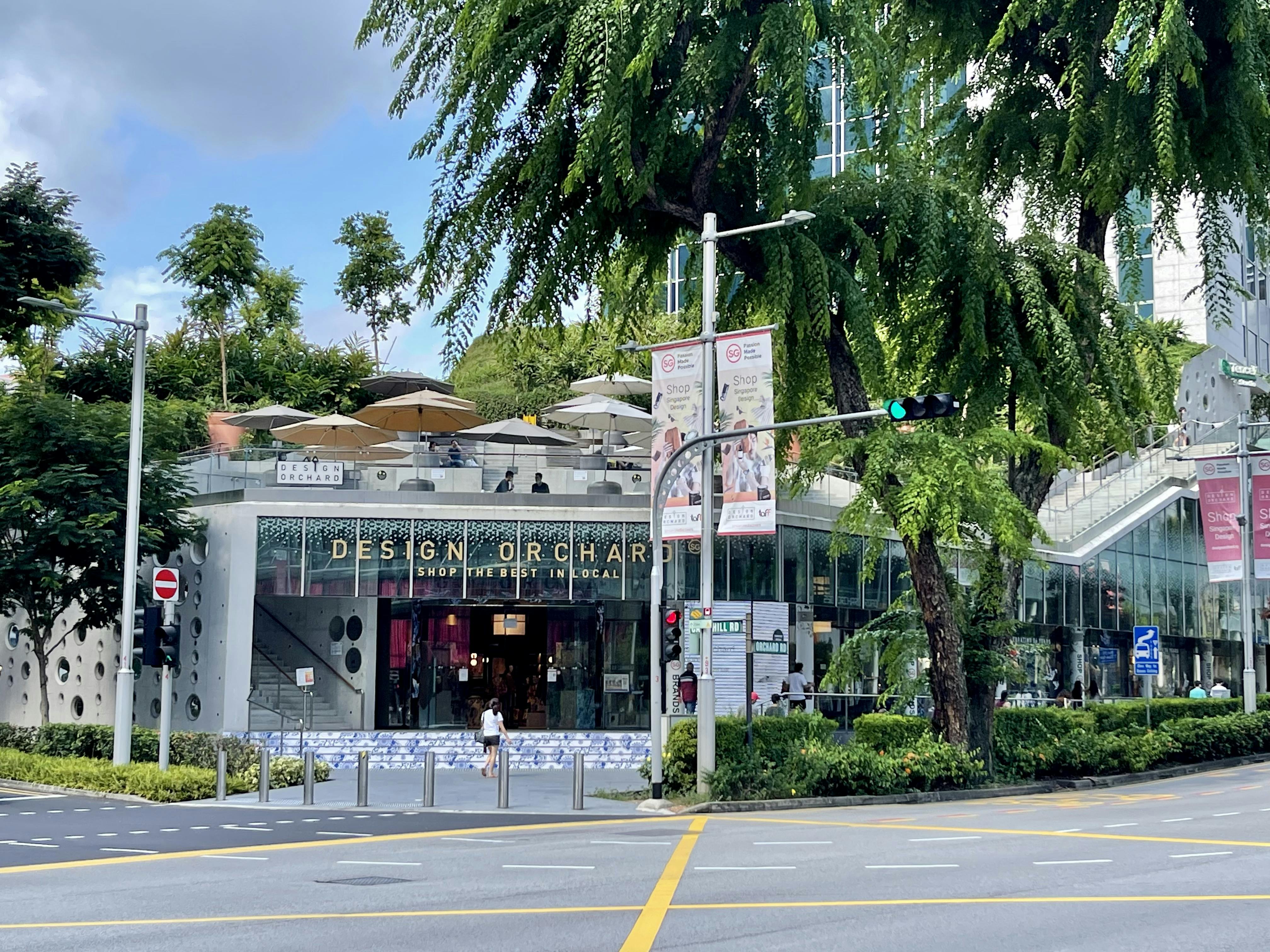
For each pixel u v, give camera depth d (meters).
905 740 30.11
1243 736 41.34
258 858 17.06
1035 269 29.48
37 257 40.31
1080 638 51.75
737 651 36.62
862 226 29.48
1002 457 28.22
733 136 28.86
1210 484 41.44
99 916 12.18
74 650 41.69
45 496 35.16
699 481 26.27
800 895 13.11
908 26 30.92
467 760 35.00
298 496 37.16
